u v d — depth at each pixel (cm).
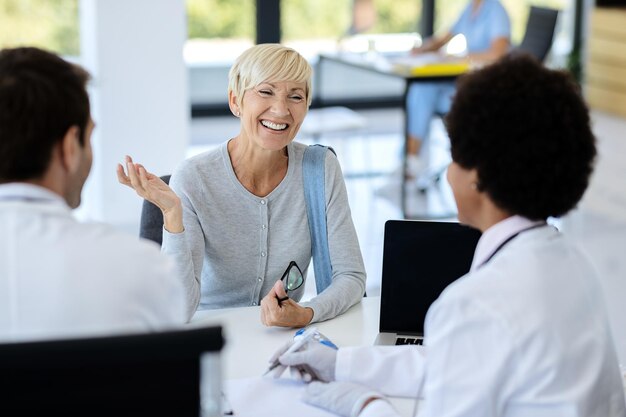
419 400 209
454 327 160
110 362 131
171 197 260
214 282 288
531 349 156
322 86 1002
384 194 740
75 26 667
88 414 134
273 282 289
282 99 275
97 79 619
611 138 798
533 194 161
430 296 250
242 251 285
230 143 289
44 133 155
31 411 132
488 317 158
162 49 628
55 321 153
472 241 249
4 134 153
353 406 200
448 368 160
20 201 157
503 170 160
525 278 161
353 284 277
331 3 940
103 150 631
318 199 287
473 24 724
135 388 134
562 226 648
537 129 158
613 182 707
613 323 484
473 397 157
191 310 264
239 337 249
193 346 133
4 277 154
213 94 972
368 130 959
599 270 564
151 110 635
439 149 866
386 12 959
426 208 707
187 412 137
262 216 284
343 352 215
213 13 926
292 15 936
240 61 279
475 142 161
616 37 858
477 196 168
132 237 163
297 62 276
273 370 218
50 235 155
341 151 866
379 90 1031
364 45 852
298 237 288
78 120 159
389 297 251
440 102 741
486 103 160
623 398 175
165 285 160
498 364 157
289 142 282
